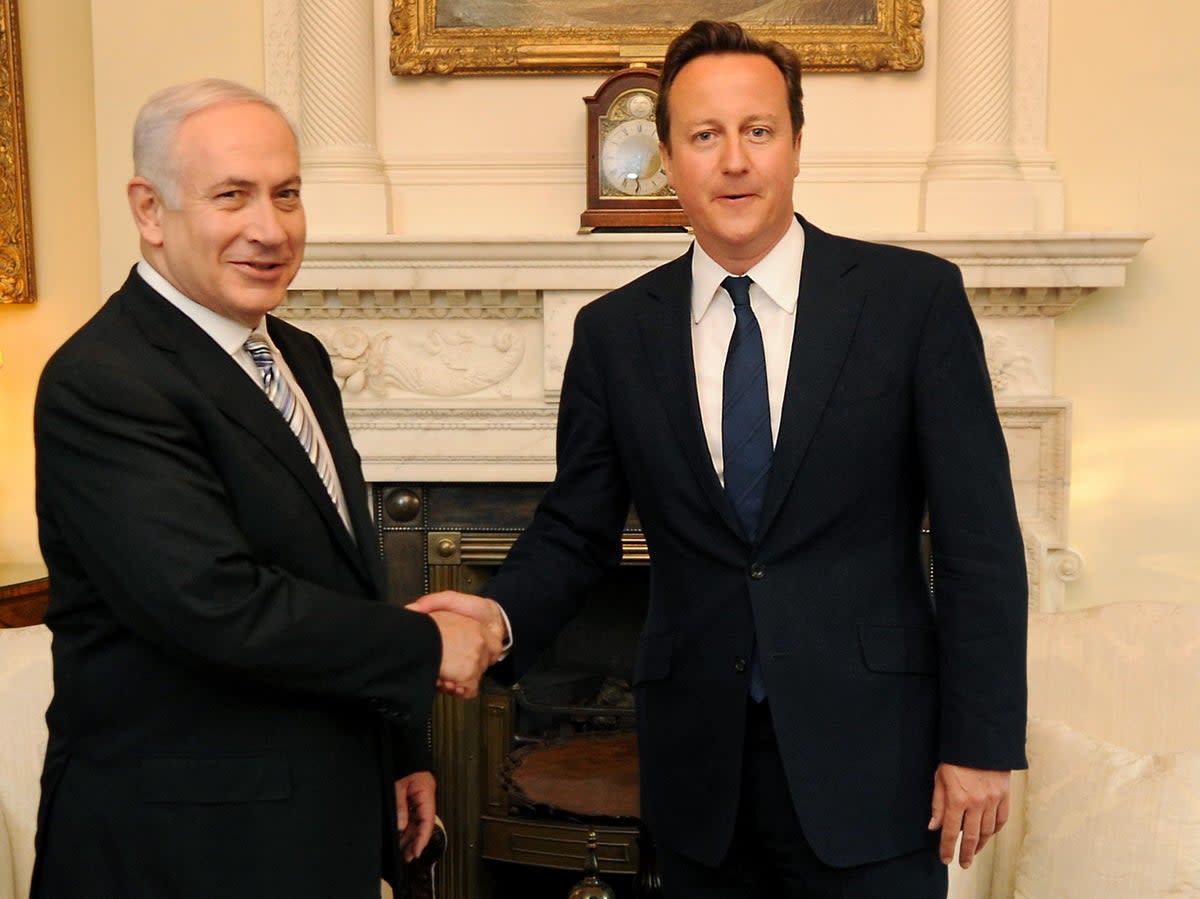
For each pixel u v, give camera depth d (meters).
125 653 1.75
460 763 3.72
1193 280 3.47
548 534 2.22
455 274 3.36
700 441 1.98
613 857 3.55
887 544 1.97
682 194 2.00
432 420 3.49
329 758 1.82
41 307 3.88
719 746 1.96
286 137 1.85
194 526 1.68
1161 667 2.56
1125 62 3.47
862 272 2.00
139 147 1.81
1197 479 3.50
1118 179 3.49
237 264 1.80
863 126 3.55
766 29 3.49
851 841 1.88
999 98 3.45
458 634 1.97
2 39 3.76
